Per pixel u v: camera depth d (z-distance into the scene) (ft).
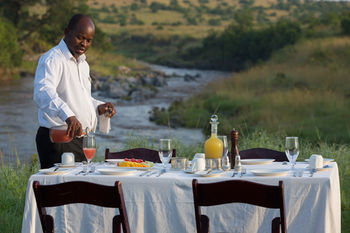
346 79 72.54
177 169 11.62
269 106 54.80
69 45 13.66
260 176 10.44
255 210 10.33
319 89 63.82
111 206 9.40
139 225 10.48
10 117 52.11
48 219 9.98
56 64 13.41
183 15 374.63
